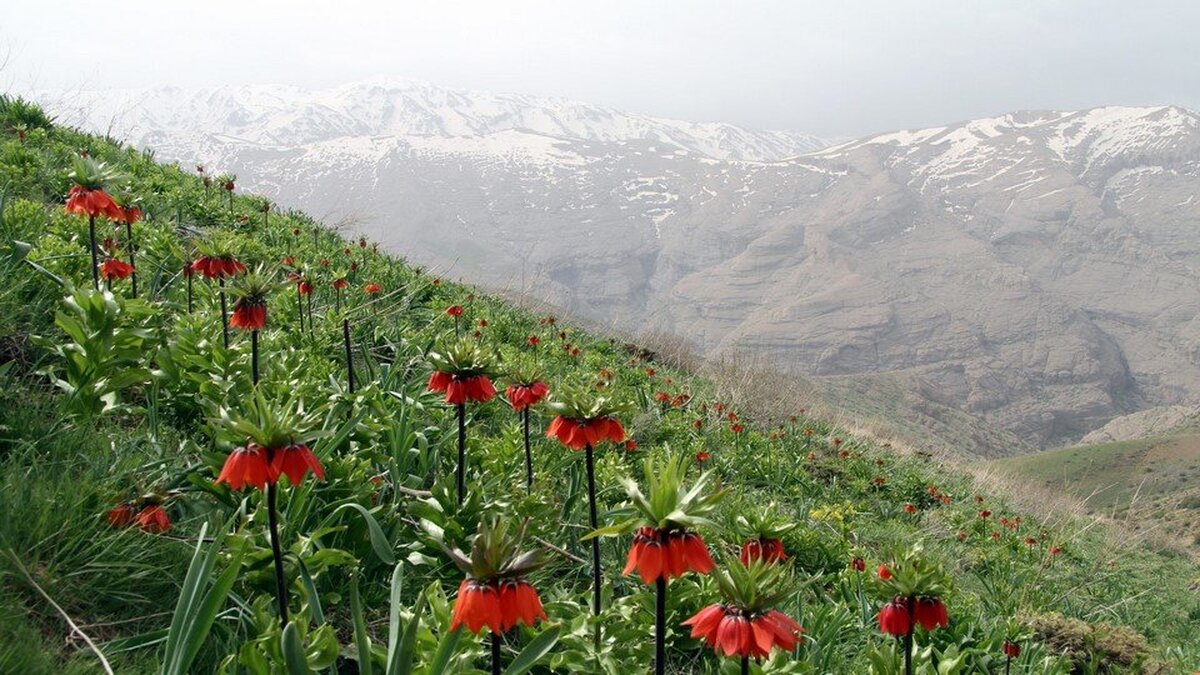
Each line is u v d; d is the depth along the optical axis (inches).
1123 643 295.3
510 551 87.4
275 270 198.7
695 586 161.6
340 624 141.5
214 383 180.7
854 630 211.6
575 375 449.7
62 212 289.0
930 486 592.4
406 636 97.7
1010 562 454.3
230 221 444.1
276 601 128.8
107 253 250.7
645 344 775.7
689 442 430.3
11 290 187.0
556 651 134.6
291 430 104.1
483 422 279.4
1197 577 586.2
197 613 100.3
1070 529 641.0
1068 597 418.9
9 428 142.4
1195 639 425.1
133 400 193.5
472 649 116.9
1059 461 4247.0
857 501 503.5
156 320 212.8
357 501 152.7
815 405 795.4
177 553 130.6
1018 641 220.5
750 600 93.7
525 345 484.1
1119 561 574.6
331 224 559.8
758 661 131.7
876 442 798.5
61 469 137.9
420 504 157.2
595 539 144.8
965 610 266.2
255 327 187.2
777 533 136.6
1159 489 3570.4
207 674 113.6
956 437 7047.2
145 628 119.8
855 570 258.4
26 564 114.1
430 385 162.1
